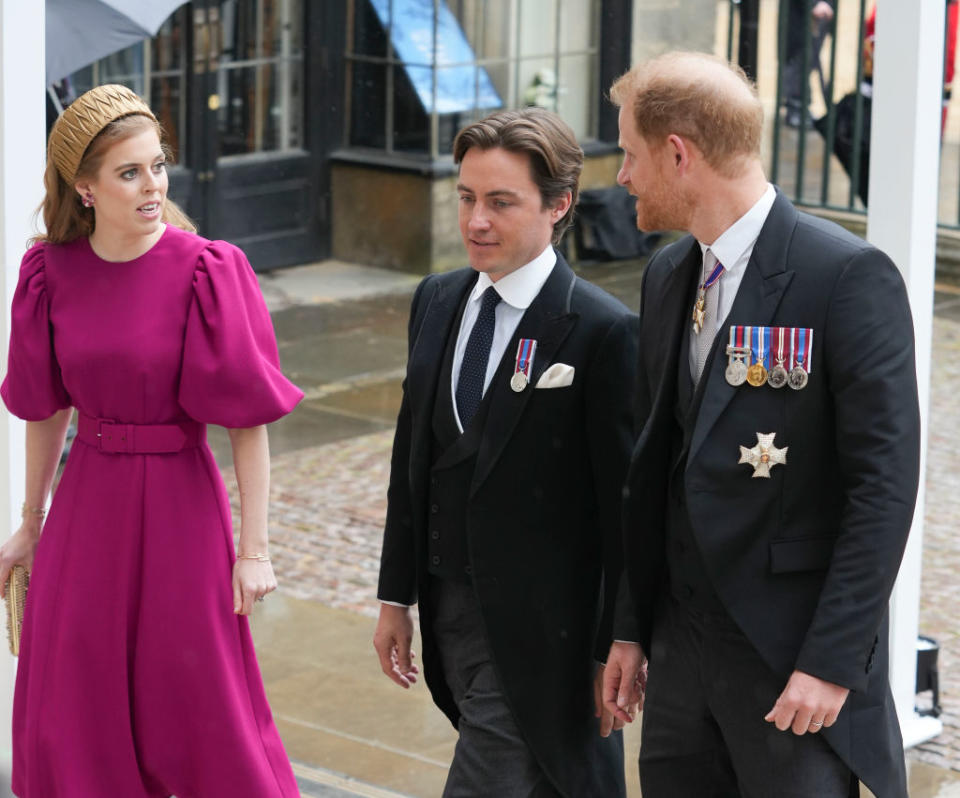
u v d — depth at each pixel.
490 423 5.88
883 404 4.85
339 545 12.73
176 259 6.20
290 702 9.61
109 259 6.21
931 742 8.98
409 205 22.72
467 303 6.12
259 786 6.41
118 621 6.29
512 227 5.72
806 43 23.05
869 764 5.14
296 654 10.44
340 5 22.77
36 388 6.37
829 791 5.15
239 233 22.66
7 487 7.18
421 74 22.25
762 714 5.19
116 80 21.19
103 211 6.04
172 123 21.80
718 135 5.02
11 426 7.12
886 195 7.99
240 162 22.48
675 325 5.33
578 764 6.14
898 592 8.59
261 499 6.38
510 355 5.90
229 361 6.11
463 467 5.98
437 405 6.05
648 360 5.46
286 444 15.55
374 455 15.23
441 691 6.38
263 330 6.30
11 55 6.91
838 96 27.59
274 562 12.30
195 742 6.37
